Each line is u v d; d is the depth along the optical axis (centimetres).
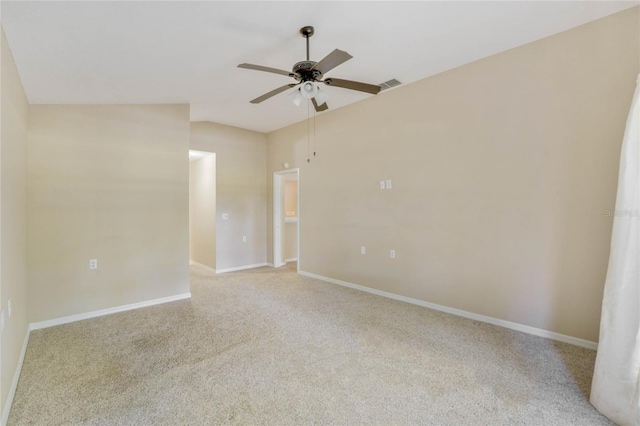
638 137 171
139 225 372
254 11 209
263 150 625
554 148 274
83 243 336
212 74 310
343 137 464
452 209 343
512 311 303
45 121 314
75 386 209
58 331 301
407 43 276
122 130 360
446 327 307
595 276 257
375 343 273
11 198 221
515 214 298
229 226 578
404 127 386
